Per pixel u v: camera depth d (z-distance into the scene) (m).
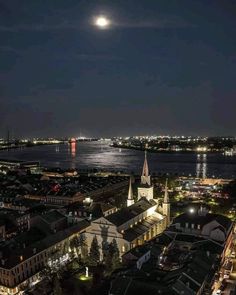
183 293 90.19
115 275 108.56
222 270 118.56
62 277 118.12
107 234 134.00
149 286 91.06
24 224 184.12
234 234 154.62
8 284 110.69
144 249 122.94
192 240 132.75
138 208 155.38
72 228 147.25
